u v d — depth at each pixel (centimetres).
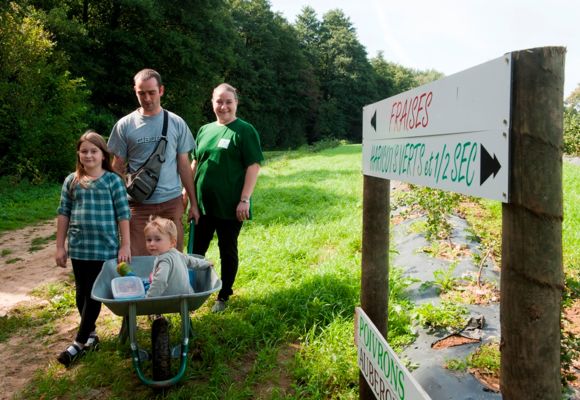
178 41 3391
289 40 6969
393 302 480
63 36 2795
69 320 545
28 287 679
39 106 1798
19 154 1734
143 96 469
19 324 532
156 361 364
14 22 1747
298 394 354
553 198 148
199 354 422
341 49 8294
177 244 501
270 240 803
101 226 426
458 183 180
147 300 353
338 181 1617
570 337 330
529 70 145
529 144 146
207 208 521
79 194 427
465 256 607
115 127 488
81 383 391
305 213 1060
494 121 157
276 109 6675
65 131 1834
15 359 454
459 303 465
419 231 738
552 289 151
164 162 482
